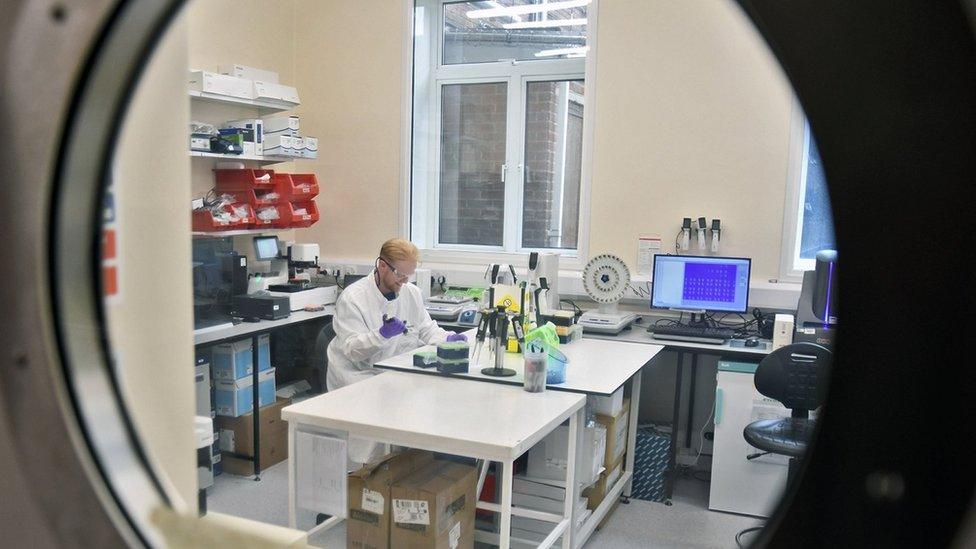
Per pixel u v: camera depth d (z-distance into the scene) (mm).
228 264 3572
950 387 509
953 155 492
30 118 774
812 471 578
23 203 786
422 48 4566
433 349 2881
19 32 766
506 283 3221
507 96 4445
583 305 4059
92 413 847
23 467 831
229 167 3912
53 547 845
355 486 2176
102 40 765
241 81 3752
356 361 3043
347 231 4695
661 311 3932
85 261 843
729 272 3512
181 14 829
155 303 1012
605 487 2992
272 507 3109
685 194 3836
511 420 2086
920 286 512
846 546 565
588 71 3975
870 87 510
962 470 509
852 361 545
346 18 4562
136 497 877
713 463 3189
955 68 486
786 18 529
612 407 2979
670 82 3803
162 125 994
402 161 4504
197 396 3240
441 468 2299
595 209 4039
